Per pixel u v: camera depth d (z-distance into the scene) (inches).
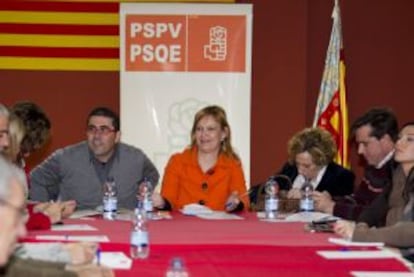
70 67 248.7
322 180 191.0
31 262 89.9
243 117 239.3
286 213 166.7
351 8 255.3
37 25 247.3
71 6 247.4
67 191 187.8
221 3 243.3
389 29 253.8
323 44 254.7
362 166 247.4
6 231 66.5
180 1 243.8
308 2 253.4
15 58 247.1
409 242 118.0
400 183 145.6
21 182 72.7
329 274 94.2
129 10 239.0
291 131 248.7
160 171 239.0
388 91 254.8
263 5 247.1
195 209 165.6
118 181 187.5
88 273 89.0
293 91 247.8
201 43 239.5
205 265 99.2
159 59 239.1
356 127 175.6
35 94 249.1
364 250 112.2
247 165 238.8
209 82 239.6
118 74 250.2
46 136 175.2
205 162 180.1
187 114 239.5
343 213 163.2
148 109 239.3
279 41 247.3
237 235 126.8
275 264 100.2
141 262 100.1
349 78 254.4
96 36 248.8
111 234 125.6
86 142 191.9
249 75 239.5
